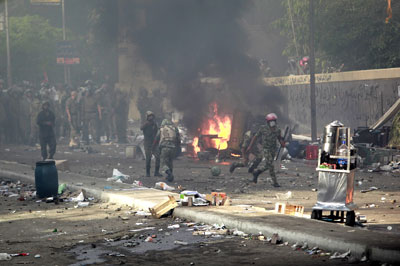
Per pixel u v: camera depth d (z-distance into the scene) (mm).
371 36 59469
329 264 13156
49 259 14758
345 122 57969
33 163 41844
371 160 35594
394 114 41312
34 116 56344
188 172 34719
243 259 13969
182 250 15094
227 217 17562
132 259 14398
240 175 32875
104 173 35406
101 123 58625
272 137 28094
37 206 23828
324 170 16859
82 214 21406
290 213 18531
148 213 20875
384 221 17828
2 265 14258
